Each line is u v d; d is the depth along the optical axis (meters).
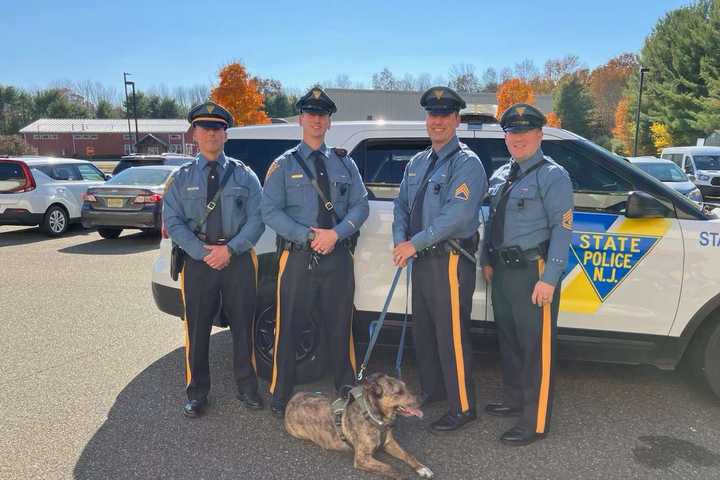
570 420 3.38
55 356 4.38
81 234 11.33
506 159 3.75
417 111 54.62
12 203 10.36
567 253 3.00
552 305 3.09
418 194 3.24
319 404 3.02
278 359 3.42
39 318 5.36
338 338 3.46
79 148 70.31
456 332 3.19
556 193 2.98
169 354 4.44
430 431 3.24
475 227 3.24
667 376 4.03
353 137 3.87
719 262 3.31
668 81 38.03
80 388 3.79
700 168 16.30
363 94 54.41
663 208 3.27
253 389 3.56
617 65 73.88
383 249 3.69
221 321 3.84
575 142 3.60
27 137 69.81
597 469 2.87
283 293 3.36
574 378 4.01
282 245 3.36
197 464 2.91
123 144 70.25
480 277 3.60
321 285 3.36
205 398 3.50
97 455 2.98
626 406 3.56
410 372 4.13
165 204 3.40
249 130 4.11
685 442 3.12
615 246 3.40
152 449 3.05
